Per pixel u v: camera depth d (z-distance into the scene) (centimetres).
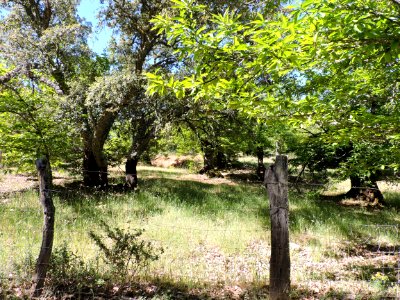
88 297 414
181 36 294
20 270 454
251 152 2364
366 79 426
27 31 1107
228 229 789
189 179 2197
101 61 1376
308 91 453
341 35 267
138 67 1309
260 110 408
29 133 1074
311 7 267
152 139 1484
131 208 936
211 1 882
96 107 1203
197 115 1208
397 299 448
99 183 1423
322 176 1251
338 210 1192
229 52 289
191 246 670
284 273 407
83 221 741
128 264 526
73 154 1349
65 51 1149
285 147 1331
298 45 281
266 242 750
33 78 1124
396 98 415
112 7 1197
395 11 279
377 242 810
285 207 409
